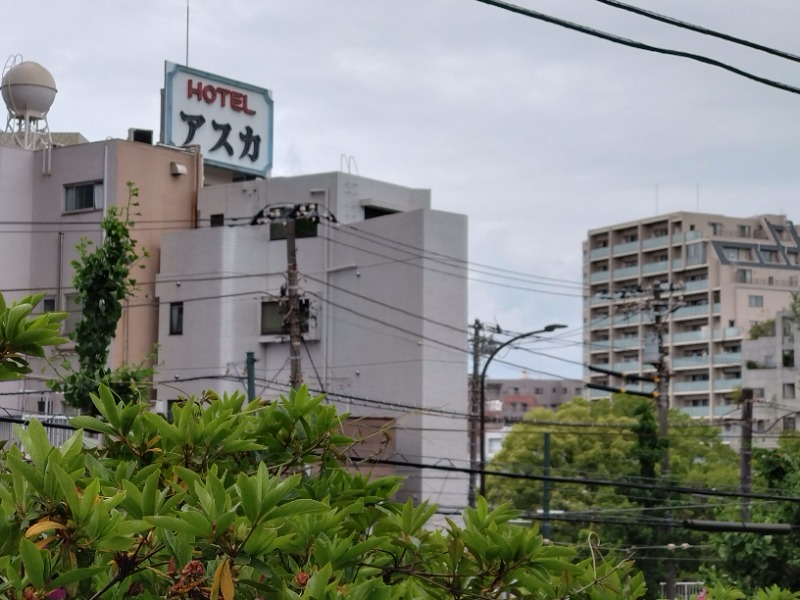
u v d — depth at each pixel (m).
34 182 49.47
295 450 7.06
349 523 6.91
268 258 48.47
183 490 5.53
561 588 6.62
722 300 138.50
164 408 46.62
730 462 65.50
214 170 56.97
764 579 32.12
